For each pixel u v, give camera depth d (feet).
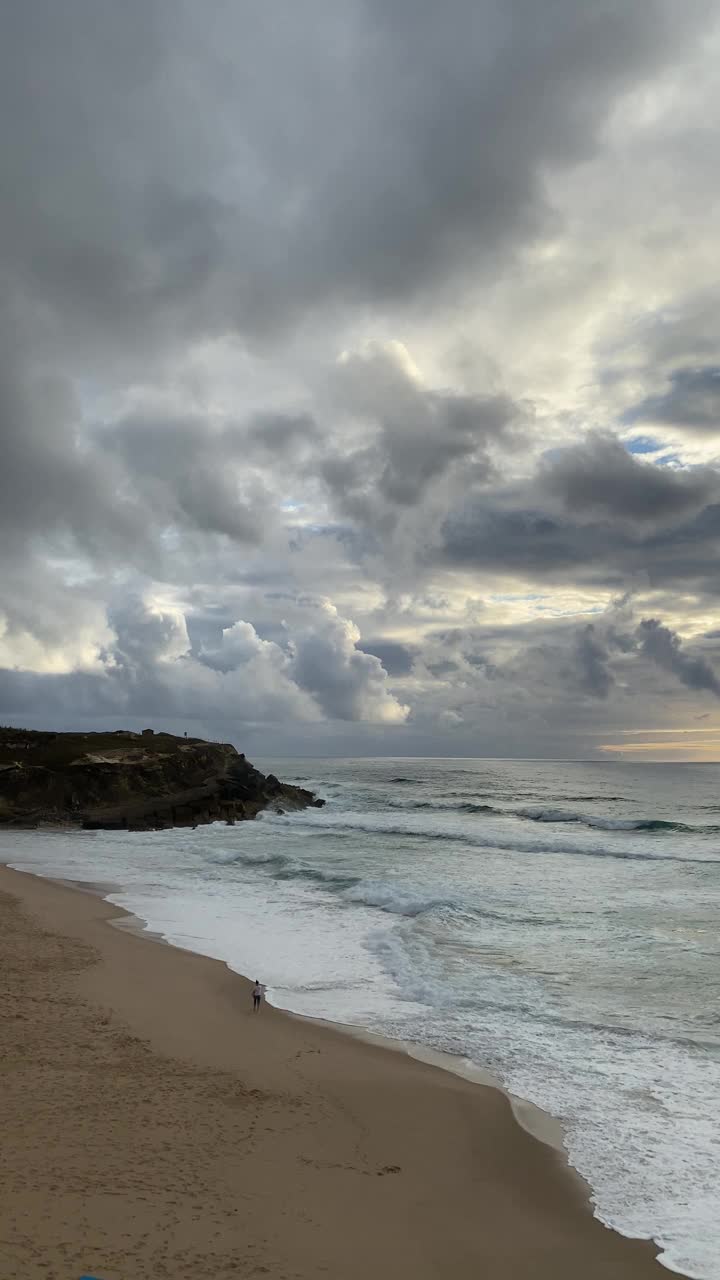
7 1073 43.50
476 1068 48.55
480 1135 40.09
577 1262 29.89
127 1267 26.30
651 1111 43.04
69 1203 30.17
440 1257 29.63
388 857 138.31
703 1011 58.65
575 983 65.21
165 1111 40.14
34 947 73.56
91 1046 48.88
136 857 141.69
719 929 83.05
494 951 74.79
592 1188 35.37
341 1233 30.60
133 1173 33.30
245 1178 34.09
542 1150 38.70
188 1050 49.65
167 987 63.10
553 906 94.22
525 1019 57.06
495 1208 33.50
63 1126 37.32
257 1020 56.34
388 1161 37.06
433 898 96.84
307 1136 38.91
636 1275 29.17
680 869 123.44
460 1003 60.18
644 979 66.18
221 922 87.40
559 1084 46.42
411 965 69.77
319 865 128.26
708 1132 40.78
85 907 95.14
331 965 70.54
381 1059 49.78
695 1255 30.55
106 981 63.67
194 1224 29.78
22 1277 24.82
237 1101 42.29
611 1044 52.49
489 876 116.47
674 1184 35.88
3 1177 31.68
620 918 88.07
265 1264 27.66
